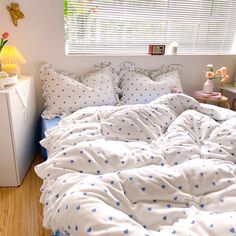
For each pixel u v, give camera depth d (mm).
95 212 757
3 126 1651
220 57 2842
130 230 691
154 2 2449
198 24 2703
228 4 2725
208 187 985
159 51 2520
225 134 1383
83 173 1066
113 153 1155
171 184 954
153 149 1321
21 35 2064
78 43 2332
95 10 2281
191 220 782
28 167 2037
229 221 727
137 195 898
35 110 2221
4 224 1470
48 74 2109
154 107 1626
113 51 2490
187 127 1494
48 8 2043
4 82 1666
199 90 2889
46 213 940
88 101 2068
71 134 1384
